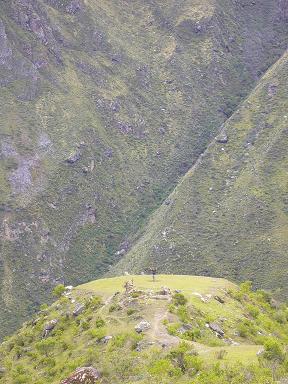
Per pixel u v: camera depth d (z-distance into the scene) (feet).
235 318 350.84
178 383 244.83
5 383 348.18
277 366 246.88
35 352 363.15
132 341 301.84
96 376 270.67
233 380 233.76
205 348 282.36
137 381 255.91
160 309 334.24
